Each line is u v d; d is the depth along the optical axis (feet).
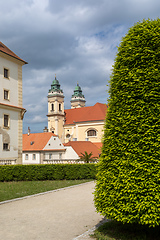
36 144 171.94
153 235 22.31
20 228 25.94
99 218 29.37
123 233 22.98
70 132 310.86
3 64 93.50
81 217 29.89
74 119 313.94
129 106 22.89
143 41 23.63
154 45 23.11
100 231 23.77
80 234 23.95
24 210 33.68
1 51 90.79
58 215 30.89
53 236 23.49
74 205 36.40
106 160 23.84
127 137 22.53
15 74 99.71
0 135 89.61
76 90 428.56
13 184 59.26
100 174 24.57
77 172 68.33
